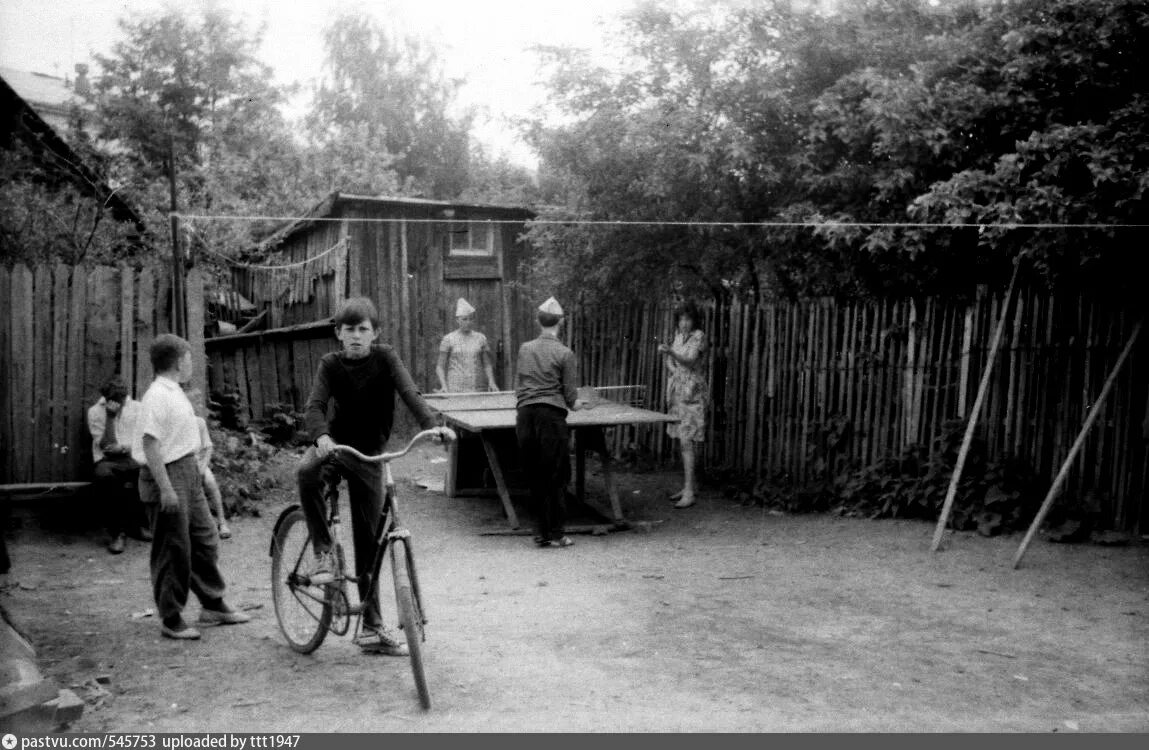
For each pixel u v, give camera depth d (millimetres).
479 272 16109
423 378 15773
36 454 8844
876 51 10172
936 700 4750
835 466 10188
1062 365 8625
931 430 9469
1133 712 4629
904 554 8133
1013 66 8508
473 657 5398
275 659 5359
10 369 8758
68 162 11164
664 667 5227
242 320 19641
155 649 5543
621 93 11430
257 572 7633
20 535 8539
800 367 10672
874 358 9930
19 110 10180
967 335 9102
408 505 10609
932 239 9273
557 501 8805
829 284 10875
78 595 6848
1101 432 8398
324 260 16141
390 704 4590
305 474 5145
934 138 8914
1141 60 8352
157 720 4391
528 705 4562
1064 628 6117
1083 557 7820
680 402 10625
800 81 10594
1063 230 7812
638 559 8234
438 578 7539
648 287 12914
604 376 13961
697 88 10938
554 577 7562
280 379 14578
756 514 10117
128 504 8547
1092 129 7801
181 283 9672
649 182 11117
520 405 8867
